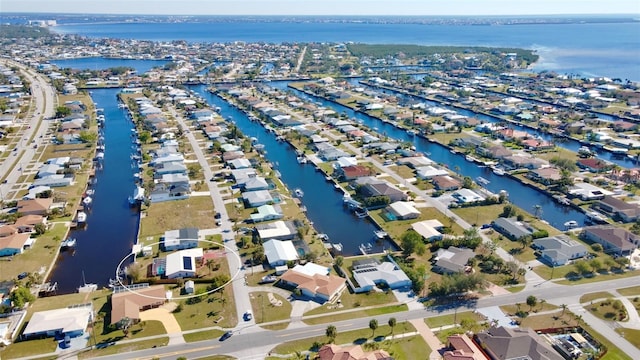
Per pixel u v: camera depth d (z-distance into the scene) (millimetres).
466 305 100938
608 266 115188
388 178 177125
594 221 144750
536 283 109000
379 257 121750
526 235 127000
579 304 101062
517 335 86750
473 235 125688
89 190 166875
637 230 131875
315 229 140625
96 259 123688
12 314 97125
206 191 162625
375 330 92938
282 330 93188
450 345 87250
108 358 85375
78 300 102375
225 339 90500
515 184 177125
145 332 92125
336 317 97125
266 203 152000
